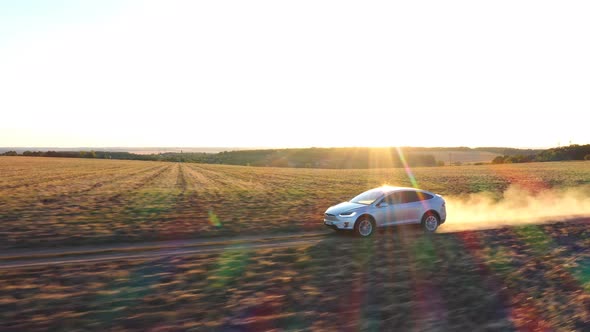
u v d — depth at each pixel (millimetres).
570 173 59188
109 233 15703
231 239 15234
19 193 30922
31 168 76812
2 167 79000
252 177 62062
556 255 12734
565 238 15148
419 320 8219
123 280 9914
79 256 12453
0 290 9141
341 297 9172
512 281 10391
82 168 81688
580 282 10398
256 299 8930
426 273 10797
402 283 10078
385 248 13172
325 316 8266
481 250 13086
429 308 8773
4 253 12828
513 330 7949
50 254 12703
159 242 14688
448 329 7902
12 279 9891
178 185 42938
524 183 43562
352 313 8430
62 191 33344
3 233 15391
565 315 8594
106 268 10883
